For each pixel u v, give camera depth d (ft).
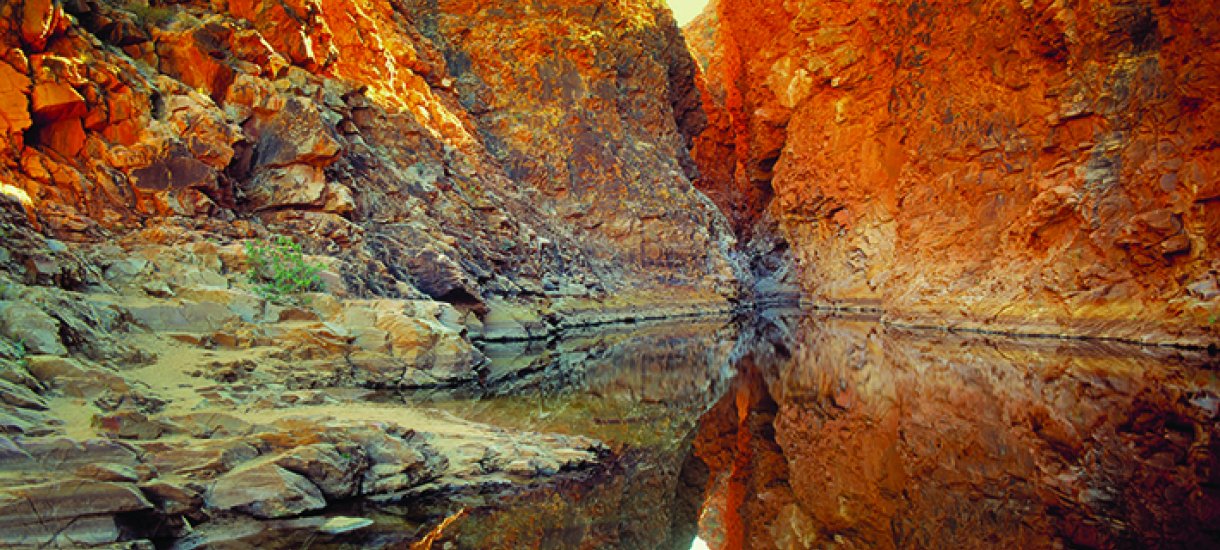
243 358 32.58
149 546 16.84
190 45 49.88
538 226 99.09
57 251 31.73
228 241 42.60
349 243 52.49
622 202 119.34
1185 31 71.51
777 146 156.46
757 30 156.25
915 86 113.70
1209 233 66.28
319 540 18.66
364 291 48.08
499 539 19.58
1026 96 91.25
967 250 97.35
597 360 59.11
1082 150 81.51
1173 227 68.08
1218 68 67.51
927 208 107.45
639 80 136.36
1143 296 70.69
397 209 63.62
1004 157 94.43
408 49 91.61
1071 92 82.48
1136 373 47.60
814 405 41.75
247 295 36.65
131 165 40.96
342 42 75.25
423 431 27.76
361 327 41.22
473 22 116.16
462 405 35.96
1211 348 60.95
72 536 16.14
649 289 115.85
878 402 41.65
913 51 114.42
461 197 76.18
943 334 83.05
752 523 22.85
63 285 31.35
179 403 25.59
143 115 42.86
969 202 99.25
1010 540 19.26
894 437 33.17
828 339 78.18
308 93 59.36
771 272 155.12
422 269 59.98
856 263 130.82
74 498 16.46
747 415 39.47
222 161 46.19
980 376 48.80
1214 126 67.46
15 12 36.94
